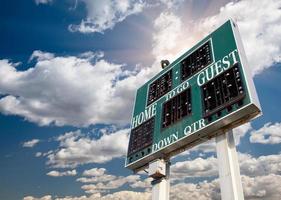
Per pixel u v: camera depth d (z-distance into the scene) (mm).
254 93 27156
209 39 36781
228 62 31234
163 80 43406
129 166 39844
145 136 39875
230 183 26000
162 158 36594
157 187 36000
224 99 28844
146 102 44688
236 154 27609
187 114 33469
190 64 38531
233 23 34156
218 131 29719
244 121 27625
